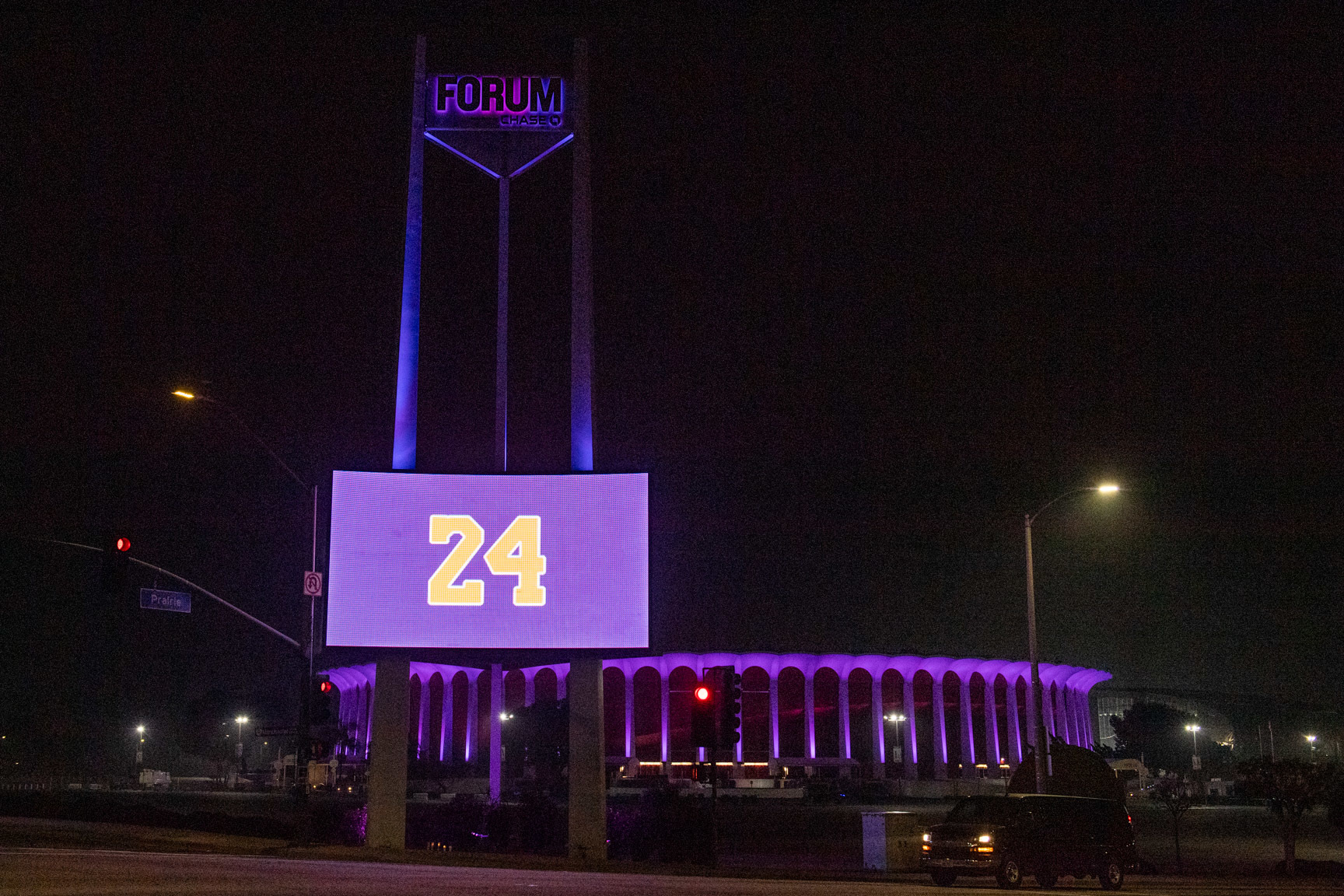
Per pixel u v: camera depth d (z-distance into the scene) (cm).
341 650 3002
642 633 3012
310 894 1554
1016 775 3697
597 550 3066
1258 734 15688
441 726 11338
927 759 11662
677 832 3161
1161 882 2939
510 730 7944
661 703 11444
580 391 3209
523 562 3064
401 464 3155
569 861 2847
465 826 3484
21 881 1739
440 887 1759
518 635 3028
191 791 10650
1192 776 10206
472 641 3020
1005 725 12100
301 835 3102
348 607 3022
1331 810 3803
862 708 11706
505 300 3403
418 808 4584
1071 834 2553
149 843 3106
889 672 11825
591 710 3058
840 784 9812
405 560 3058
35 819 4506
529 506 3098
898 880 2677
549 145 3475
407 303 3256
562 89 3466
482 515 3091
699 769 2973
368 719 11694
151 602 3005
